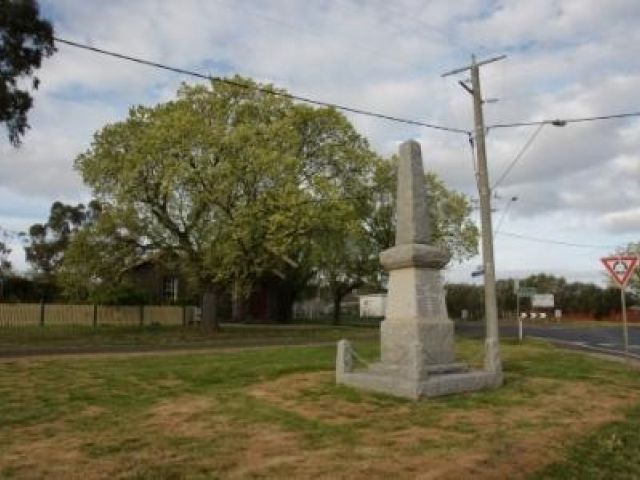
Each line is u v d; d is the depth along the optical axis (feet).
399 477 25.22
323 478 24.81
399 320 46.96
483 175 86.17
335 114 137.28
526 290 120.98
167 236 120.67
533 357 70.54
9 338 103.09
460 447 29.81
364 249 181.47
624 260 70.54
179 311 155.74
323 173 138.31
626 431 35.83
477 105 87.35
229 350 77.66
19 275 202.80
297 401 39.65
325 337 114.01
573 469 28.43
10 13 93.25
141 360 60.95
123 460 26.63
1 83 94.43
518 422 35.68
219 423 33.50
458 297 292.40
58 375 49.75
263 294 203.31
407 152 49.73
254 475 24.99
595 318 281.54
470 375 44.68
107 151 119.65
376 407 38.37
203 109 122.62
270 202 112.27
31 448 28.48
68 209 256.52
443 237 184.55
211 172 110.42
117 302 144.46
